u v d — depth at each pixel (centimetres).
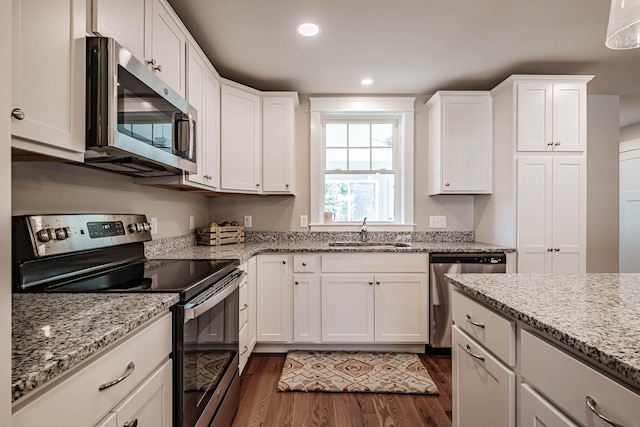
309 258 253
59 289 115
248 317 227
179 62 179
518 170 247
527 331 90
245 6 181
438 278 250
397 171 326
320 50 230
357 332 252
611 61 249
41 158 101
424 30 206
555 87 249
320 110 312
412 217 314
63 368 61
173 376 110
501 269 248
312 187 313
